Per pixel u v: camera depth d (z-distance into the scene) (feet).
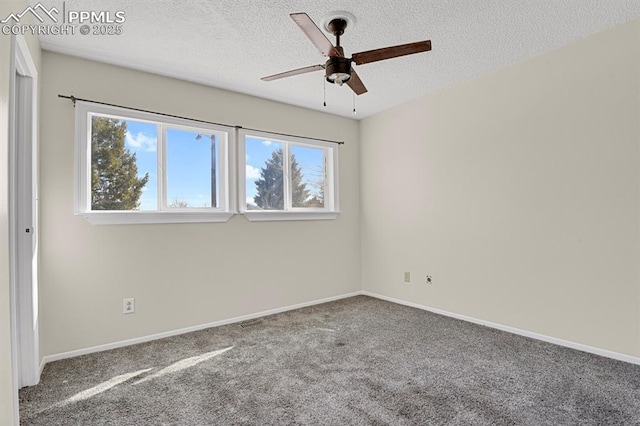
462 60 9.52
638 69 7.64
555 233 9.00
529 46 8.79
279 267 12.40
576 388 6.70
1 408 4.41
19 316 6.91
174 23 7.50
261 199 12.25
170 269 10.07
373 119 14.34
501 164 10.12
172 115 10.21
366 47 8.68
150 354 8.63
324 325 10.75
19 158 6.93
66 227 8.52
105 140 9.28
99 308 8.93
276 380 7.18
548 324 9.14
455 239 11.38
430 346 8.93
